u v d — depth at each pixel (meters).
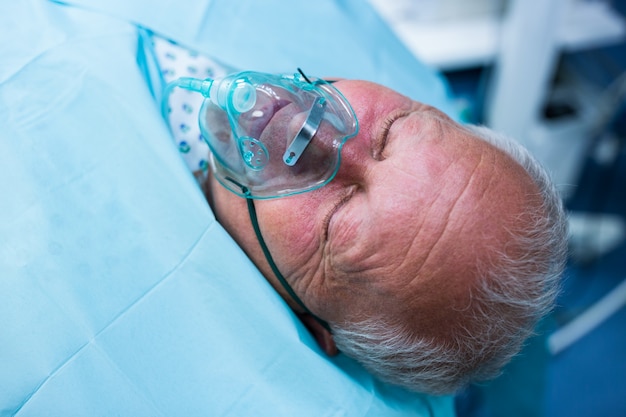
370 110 0.75
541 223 0.73
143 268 0.77
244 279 0.80
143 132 0.80
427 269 0.68
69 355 0.73
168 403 0.76
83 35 0.84
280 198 0.74
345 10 1.25
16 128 0.77
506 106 1.63
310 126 0.69
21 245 0.74
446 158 0.69
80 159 0.78
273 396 0.79
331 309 0.80
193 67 0.95
